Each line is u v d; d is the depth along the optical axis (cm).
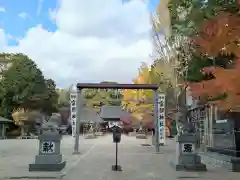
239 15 464
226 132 1655
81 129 8112
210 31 471
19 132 6319
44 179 1252
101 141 4350
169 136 4647
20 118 5816
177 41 2036
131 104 4944
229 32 460
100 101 9344
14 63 6356
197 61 1336
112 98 9425
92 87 2544
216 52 489
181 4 1101
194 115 2594
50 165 1446
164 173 1380
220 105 467
